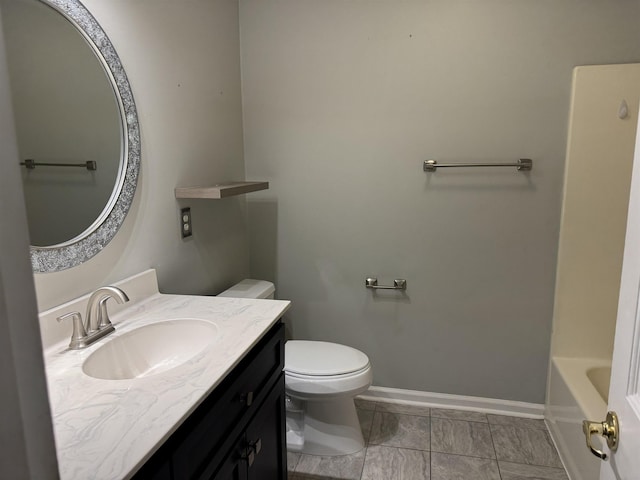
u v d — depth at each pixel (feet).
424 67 7.30
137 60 5.23
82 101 4.42
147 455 2.56
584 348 7.33
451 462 6.68
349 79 7.63
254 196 8.39
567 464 6.45
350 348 7.12
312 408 6.89
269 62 7.90
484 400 8.00
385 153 7.68
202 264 6.89
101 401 3.08
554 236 7.27
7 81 1.22
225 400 3.69
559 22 6.73
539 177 7.17
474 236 7.57
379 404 8.31
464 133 7.32
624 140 6.72
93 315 4.21
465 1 6.98
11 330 1.24
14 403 1.25
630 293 2.55
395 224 7.86
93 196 4.61
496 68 7.04
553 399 7.32
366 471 6.52
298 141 8.02
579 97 6.74
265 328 4.45
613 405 2.75
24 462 1.28
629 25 6.54
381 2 7.29
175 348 4.68
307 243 8.31
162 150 5.74
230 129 7.68
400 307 8.09
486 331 7.80
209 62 6.89
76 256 4.35
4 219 1.21
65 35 4.23
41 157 3.97
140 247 5.37
